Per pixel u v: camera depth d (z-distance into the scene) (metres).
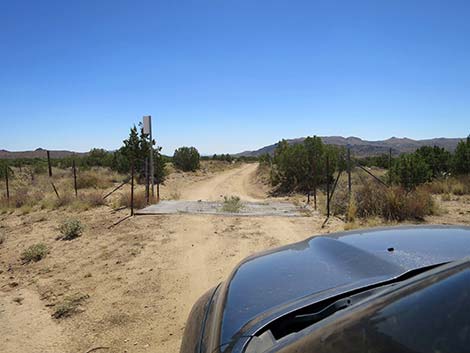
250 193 21.81
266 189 23.19
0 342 3.92
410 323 1.28
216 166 54.44
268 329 1.79
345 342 1.34
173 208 11.56
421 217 9.62
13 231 9.42
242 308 2.06
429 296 1.38
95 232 8.67
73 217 10.66
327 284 2.12
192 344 2.15
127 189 19.86
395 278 2.04
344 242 2.79
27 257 6.88
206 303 2.54
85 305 4.73
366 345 1.27
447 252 2.38
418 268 2.11
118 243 7.63
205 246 7.22
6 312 4.63
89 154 42.78
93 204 12.70
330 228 8.59
